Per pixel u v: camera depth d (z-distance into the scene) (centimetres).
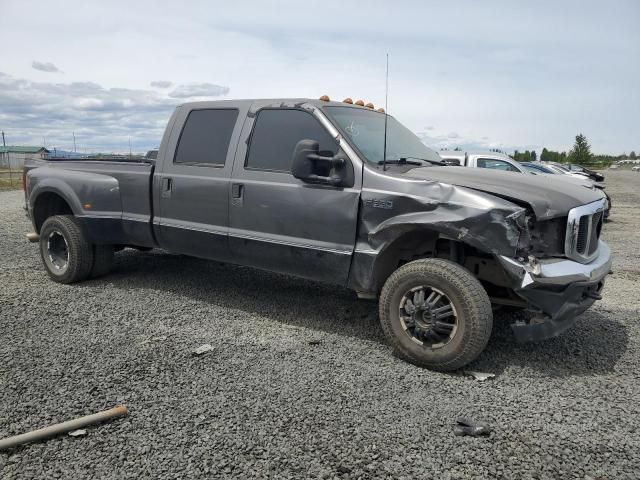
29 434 282
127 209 575
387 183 412
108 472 258
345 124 462
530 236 379
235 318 501
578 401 343
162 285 616
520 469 267
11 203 1700
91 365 381
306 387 353
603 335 473
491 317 373
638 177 5391
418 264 390
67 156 692
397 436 295
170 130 552
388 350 428
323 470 262
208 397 336
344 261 433
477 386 363
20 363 382
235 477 256
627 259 889
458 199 377
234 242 498
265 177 475
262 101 499
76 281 615
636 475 264
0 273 657
